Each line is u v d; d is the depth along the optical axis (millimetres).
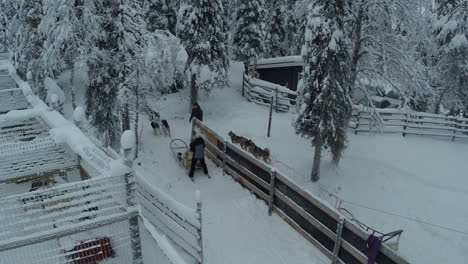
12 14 24828
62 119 9414
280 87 21547
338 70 12344
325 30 12023
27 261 5719
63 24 14367
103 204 6172
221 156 13703
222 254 8953
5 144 8000
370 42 14734
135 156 14070
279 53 30344
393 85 14562
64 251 6043
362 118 18125
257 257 8953
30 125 10500
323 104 12633
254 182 11797
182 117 20453
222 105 22406
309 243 9492
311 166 14867
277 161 14984
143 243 6512
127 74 14016
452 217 11867
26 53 20469
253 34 25062
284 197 10273
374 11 13812
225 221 10438
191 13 19344
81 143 7844
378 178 14039
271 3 28672
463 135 18656
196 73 19766
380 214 12133
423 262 10055
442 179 14102
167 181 12742
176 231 7695
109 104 14617
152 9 22391
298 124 13617
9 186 8734
